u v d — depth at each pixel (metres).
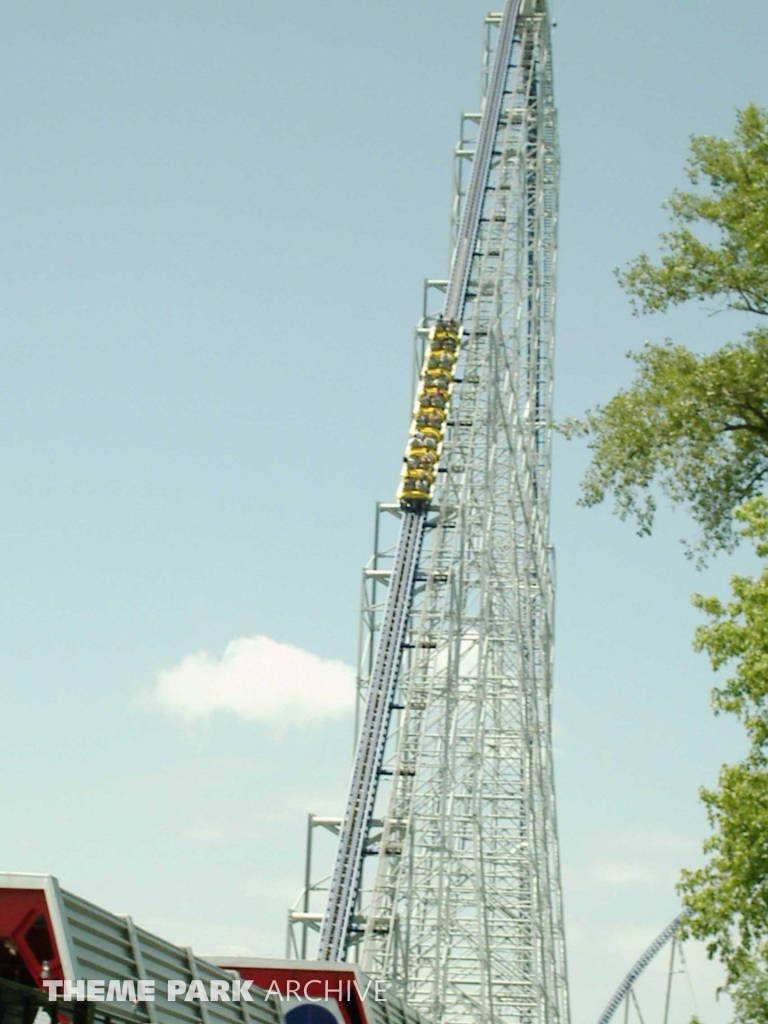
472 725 105.62
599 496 43.00
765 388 40.53
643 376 42.88
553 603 130.00
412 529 117.12
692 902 39.28
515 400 116.81
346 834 103.88
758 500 40.69
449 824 102.19
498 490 113.31
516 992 110.25
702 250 42.38
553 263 129.88
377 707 108.50
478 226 125.88
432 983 96.94
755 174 42.06
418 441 118.12
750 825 38.28
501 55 126.50
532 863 108.12
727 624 40.38
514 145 127.50
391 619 111.75
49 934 25.86
